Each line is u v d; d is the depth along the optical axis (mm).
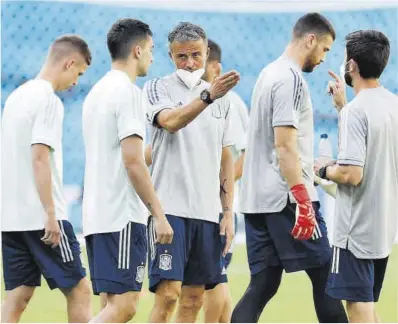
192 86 21047
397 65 48281
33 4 47500
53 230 20344
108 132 19406
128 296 19344
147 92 21031
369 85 20047
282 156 20172
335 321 20969
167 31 48375
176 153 20750
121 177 19344
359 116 19578
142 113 19344
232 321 21062
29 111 20984
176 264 20281
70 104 46156
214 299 22859
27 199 21047
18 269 21422
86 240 19938
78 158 45562
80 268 21109
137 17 48562
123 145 18984
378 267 20469
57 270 20922
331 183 22094
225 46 49344
